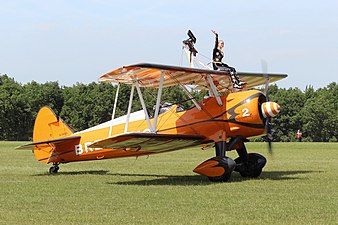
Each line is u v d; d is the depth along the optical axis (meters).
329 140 129.62
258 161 24.73
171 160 39.41
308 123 129.75
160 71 23.75
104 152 27.97
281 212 14.77
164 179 24.53
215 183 22.23
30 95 138.50
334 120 128.75
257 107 23.39
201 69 23.30
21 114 134.88
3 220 13.93
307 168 30.30
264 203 16.38
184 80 25.59
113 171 29.66
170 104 26.44
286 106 131.75
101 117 135.75
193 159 40.69
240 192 19.03
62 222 13.64
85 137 28.58
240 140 24.45
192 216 14.28
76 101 138.00
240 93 23.97
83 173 28.47
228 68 25.25
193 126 24.67
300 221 13.51
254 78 27.61
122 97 124.00
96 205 16.27
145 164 35.00
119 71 23.69
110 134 27.28
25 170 30.44
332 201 16.67
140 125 26.92
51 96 140.25
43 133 30.33
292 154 48.00
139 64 21.38
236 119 23.66
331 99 133.12
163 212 14.93
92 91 138.38
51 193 19.17
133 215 14.51
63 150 29.14
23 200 17.41
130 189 20.23
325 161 37.09
